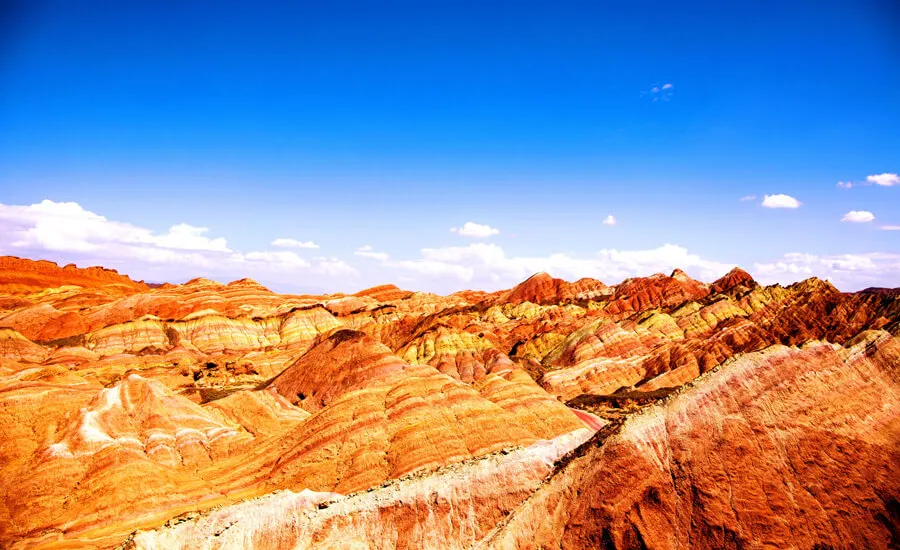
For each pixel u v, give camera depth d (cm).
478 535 5778
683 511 4850
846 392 5769
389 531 5691
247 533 5456
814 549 4656
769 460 5075
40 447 8019
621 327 18325
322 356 11856
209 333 19338
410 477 6234
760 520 4719
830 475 5072
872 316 17275
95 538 6750
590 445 5462
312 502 5878
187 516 5594
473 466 6300
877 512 4947
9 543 6712
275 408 10744
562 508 5075
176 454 8688
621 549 4700
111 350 17350
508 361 15150
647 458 5134
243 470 8275
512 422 8612
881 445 5412
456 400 8800
